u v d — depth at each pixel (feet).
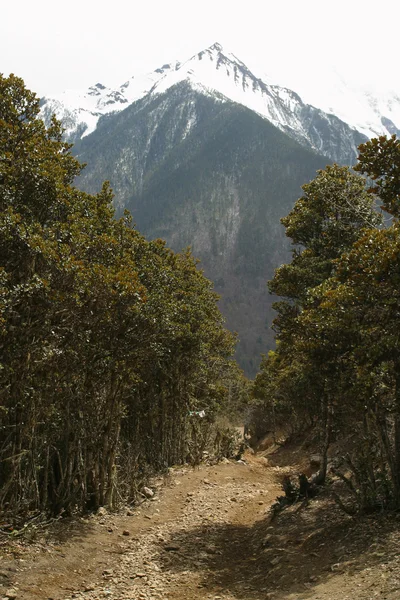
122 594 28.19
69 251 36.47
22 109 43.62
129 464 54.49
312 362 43.47
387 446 36.91
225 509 51.21
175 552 36.60
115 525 42.11
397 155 36.45
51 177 39.32
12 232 34.73
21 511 37.29
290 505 48.19
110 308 38.88
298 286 58.08
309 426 120.16
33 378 37.60
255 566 33.83
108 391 47.57
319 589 25.59
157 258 57.72
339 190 57.06
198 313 70.44
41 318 34.94
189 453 82.64
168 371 71.67
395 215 38.34
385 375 36.32
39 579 28.81
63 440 43.50
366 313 36.04
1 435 36.94
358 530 33.53
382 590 22.84
